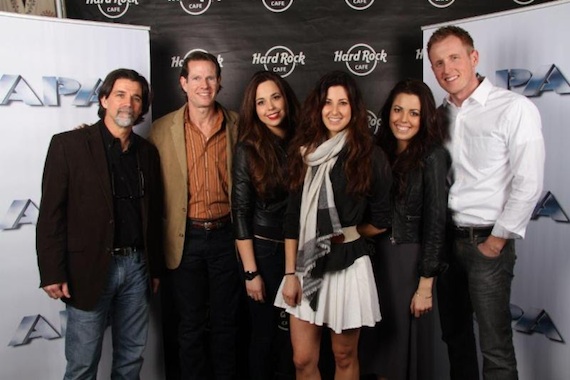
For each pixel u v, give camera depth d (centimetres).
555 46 213
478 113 194
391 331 205
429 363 220
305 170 187
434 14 275
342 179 180
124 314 212
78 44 230
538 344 231
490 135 189
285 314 257
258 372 224
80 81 231
